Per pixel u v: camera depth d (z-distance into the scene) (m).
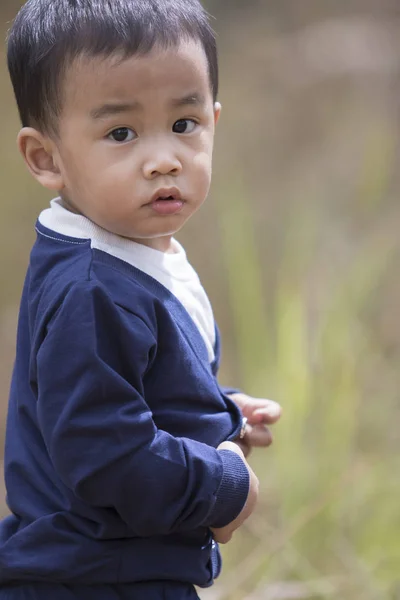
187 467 3.46
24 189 12.99
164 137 3.61
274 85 17.44
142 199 3.60
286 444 6.93
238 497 3.62
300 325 7.21
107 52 3.51
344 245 10.91
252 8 20.52
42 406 3.42
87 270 3.55
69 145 3.66
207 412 3.74
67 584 3.63
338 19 19.17
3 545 3.64
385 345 9.61
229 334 10.58
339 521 6.70
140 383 3.49
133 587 3.62
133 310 3.50
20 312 3.96
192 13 3.70
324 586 6.14
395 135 13.80
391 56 17.14
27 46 3.72
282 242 11.91
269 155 15.07
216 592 6.15
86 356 3.37
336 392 7.27
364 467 7.11
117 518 3.53
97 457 3.36
